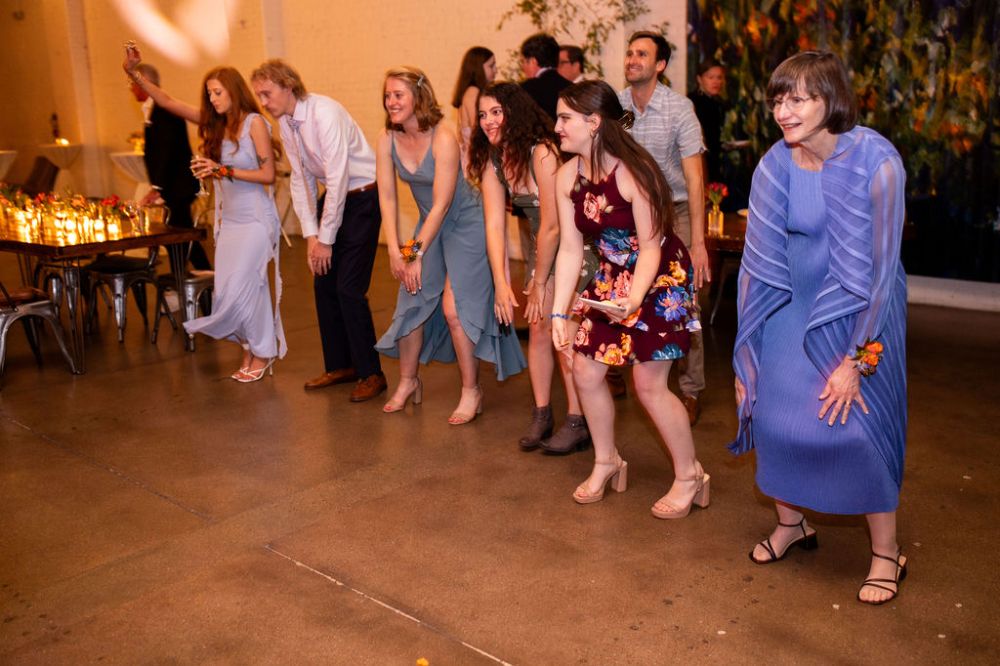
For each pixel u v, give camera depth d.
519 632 2.73
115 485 3.92
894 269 2.56
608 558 3.15
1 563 3.28
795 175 2.65
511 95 3.67
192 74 11.79
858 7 6.34
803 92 2.48
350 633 2.76
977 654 2.54
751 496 3.59
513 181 3.78
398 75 4.11
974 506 3.41
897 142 6.40
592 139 3.07
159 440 4.42
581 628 2.74
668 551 3.18
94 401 5.03
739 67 6.96
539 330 3.96
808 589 2.90
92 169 14.08
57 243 5.40
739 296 2.87
